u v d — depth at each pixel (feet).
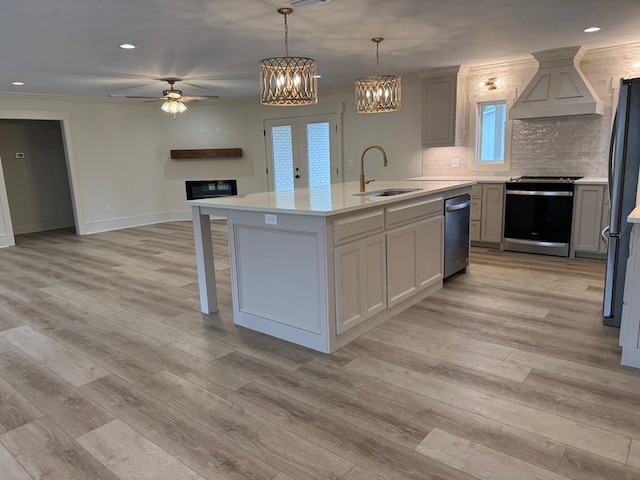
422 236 12.14
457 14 11.76
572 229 16.62
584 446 6.31
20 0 9.67
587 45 15.75
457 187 13.58
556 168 18.47
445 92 19.80
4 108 21.79
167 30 12.36
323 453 6.37
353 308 9.89
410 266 11.77
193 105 27.99
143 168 27.40
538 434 6.61
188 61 16.34
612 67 16.60
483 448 6.35
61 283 15.48
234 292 11.16
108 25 11.71
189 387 8.32
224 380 8.55
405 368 8.75
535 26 13.14
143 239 23.15
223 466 6.17
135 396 8.07
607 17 12.34
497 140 20.16
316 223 9.00
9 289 14.94
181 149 28.12
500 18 12.24
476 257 17.33
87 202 25.30
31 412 7.65
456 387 7.99
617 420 6.88
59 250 21.12
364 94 15.06
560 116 17.49
